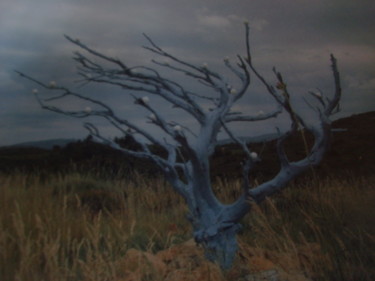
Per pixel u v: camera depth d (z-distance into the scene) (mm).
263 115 4699
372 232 4508
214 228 4051
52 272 3586
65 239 4695
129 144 10750
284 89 3760
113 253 4414
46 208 5668
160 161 4312
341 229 4832
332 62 4086
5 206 5332
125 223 5781
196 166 4066
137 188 8852
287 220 5500
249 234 5238
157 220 6230
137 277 3684
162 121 3877
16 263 3828
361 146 10906
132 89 4176
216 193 8078
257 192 4086
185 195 4301
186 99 4242
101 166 10781
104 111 4082
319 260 3838
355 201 5574
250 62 3846
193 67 4496
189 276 3691
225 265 3941
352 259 3855
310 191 6859
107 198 7887
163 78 4133
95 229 3955
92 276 3568
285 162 4098
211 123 4281
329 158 10430
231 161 11383
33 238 4559
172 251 4434
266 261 3912
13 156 11938
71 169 10773
